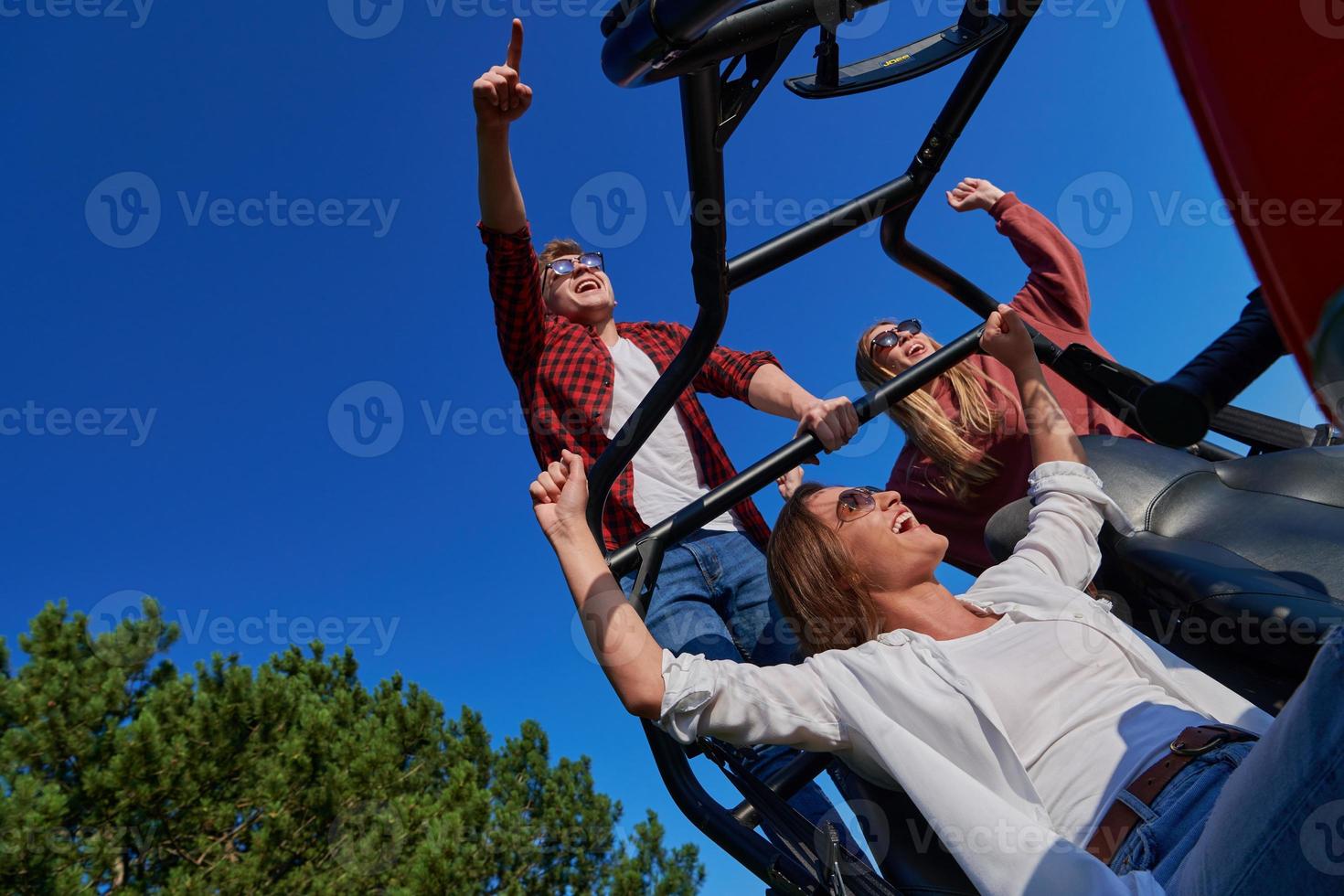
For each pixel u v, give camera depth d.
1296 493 1.23
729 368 1.91
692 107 0.85
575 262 1.95
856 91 0.96
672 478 1.73
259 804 7.29
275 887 6.79
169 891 6.39
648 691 1.13
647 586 1.28
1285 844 0.66
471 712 10.30
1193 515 1.28
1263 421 1.44
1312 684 0.66
